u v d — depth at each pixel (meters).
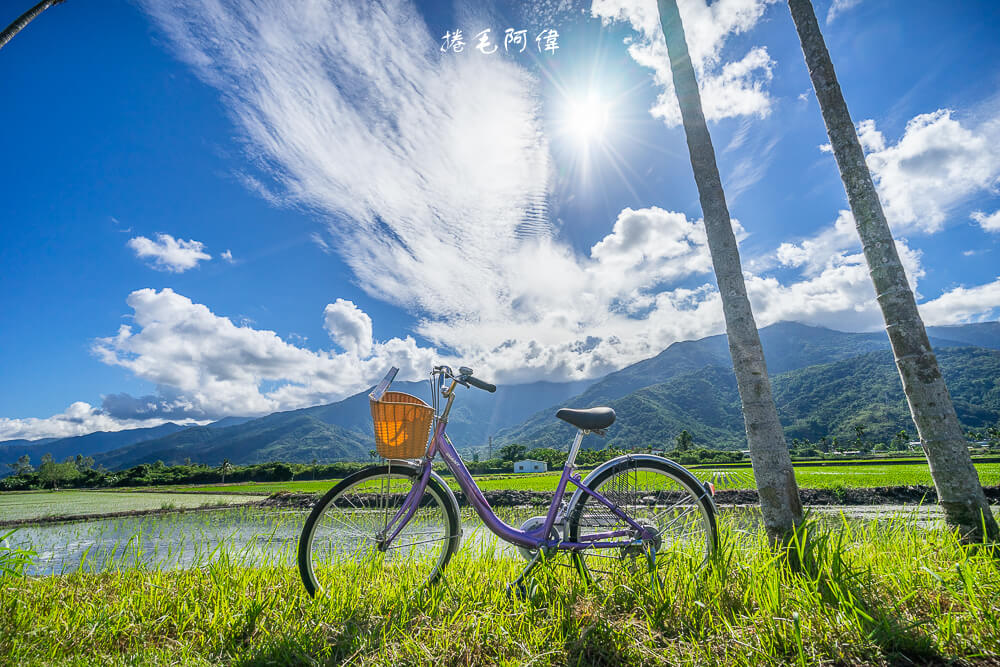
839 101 3.77
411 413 2.70
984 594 2.07
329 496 2.88
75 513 17.83
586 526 2.78
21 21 4.75
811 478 21.62
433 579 2.83
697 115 3.45
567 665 1.92
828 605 2.08
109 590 3.11
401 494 2.96
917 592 2.19
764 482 2.90
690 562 2.55
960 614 1.95
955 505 3.03
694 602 2.24
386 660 2.00
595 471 2.85
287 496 21.59
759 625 2.02
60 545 8.91
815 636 1.89
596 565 2.77
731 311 3.13
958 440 3.11
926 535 2.96
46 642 2.34
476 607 2.39
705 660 1.84
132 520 14.26
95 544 8.80
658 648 1.98
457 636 2.12
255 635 2.41
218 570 3.16
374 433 2.77
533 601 2.45
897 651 1.81
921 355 3.28
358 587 2.71
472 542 3.48
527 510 11.77
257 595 2.71
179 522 13.09
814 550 2.51
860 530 3.42
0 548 3.24
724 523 3.20
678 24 3.63
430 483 2.95
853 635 1.87
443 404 3.01
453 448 2.97
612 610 2.32
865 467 38.69
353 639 2.19
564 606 2.34
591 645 2.02
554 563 2.61
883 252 3.47
